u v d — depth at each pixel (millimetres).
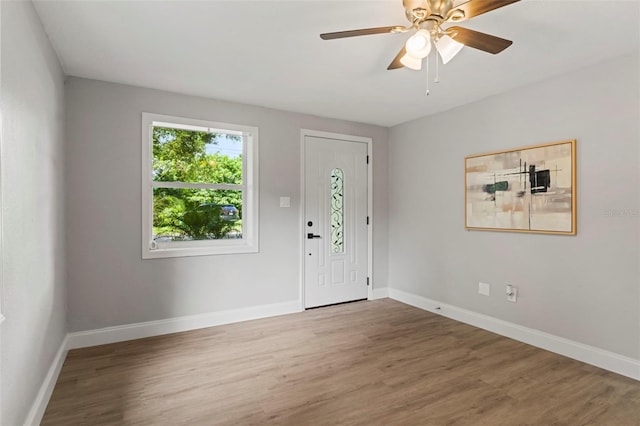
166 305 3271
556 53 2443
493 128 3340
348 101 3549
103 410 2027
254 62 2639
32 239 1834
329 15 2010
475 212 3498
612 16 1980
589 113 2643
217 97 3445
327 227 4207
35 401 1872
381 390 2266
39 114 2000
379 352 2863
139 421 1929
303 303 4031
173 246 3422
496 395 2207
